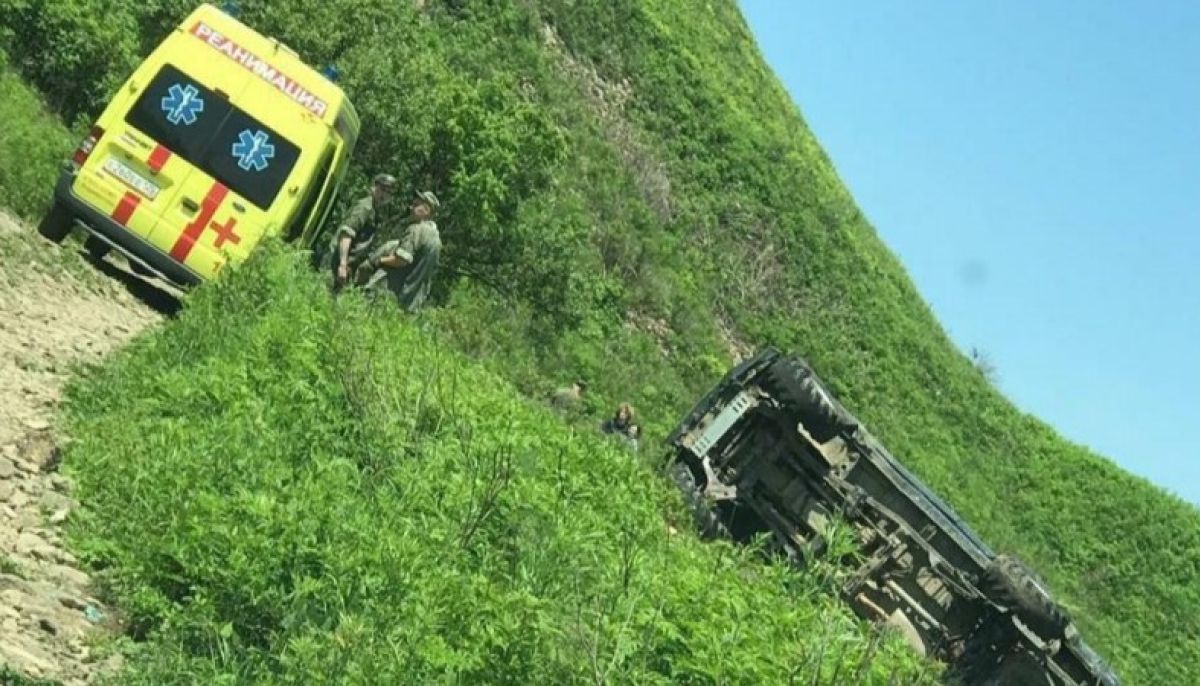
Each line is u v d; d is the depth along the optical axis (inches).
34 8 922.1
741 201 2196.1
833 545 343.0
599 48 2174.0
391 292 612.7
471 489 353.4
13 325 464.8
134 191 663.1
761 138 2384.4
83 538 310.0
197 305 506.9
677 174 2122.3
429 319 646.5
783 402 715.4
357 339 444.8
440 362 480.7
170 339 482.6
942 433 2206.0
